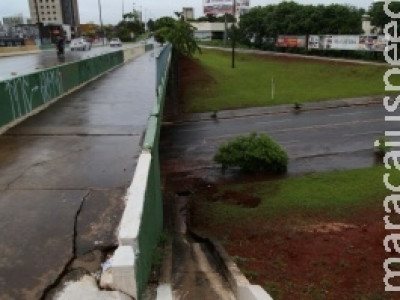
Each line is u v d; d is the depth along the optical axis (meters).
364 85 40.56
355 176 17.59
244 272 9.97
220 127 28.69
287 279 10.01
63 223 5.88
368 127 27.39
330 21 58.22
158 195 8.55
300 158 21.59
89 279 4.77
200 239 12.12
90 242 5.43
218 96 37.66
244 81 44.25
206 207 15.41
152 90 18.48
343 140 24.70
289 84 43.09
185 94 38.50
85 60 21.02
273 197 15.85
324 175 17.97
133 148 9.27
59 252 5.23
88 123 11.67
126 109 13.82
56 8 112.75
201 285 8.36
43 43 65.00
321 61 51.16
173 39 44.91
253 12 72.81
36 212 6.19
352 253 11.38
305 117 30.78
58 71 16.22
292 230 12.94
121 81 21.98
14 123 11.49
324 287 9.70
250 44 75.19
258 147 19.28
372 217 13.66
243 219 14.02
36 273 4.85
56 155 8.80
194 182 18.62
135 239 4.72
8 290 4.58
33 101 13.21
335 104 34.28
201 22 102.44
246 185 17.56
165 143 25.12
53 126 11.30
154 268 6.10
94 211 6.22
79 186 7.11
